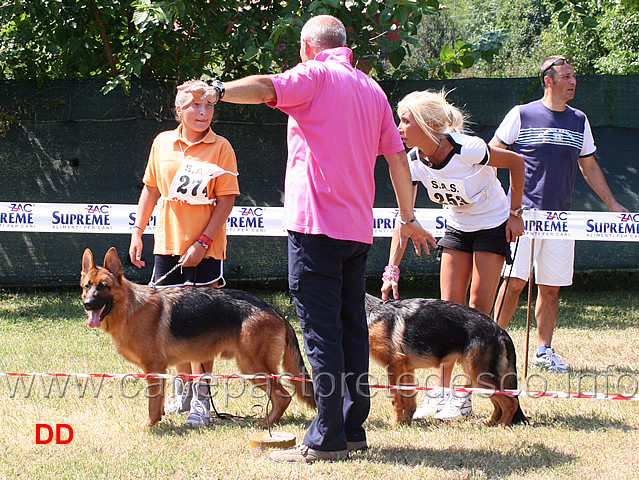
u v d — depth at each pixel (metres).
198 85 4.08
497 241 6.33
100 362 7.66
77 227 9.13
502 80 12.06
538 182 7.85
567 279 7.84
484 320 5.76
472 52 12.16
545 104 7.94
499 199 6.38
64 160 12.19
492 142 8.12
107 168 12.20
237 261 12.36
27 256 12.18
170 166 6.06
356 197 4.59
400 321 5.84
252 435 5.37
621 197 12.04
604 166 12.04
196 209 6.05
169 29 11.05
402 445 5.21
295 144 4.68
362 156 4.62
